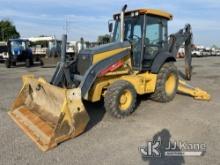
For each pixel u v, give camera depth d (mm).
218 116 6531
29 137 5094
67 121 4789
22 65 22781
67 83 6145
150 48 7391
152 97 7742
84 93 5715
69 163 4145
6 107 7238
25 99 6508
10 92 9461
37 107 6094
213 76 13930
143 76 6965
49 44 25891
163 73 7449
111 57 6395
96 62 6121
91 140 5008
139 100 8008
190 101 8055
